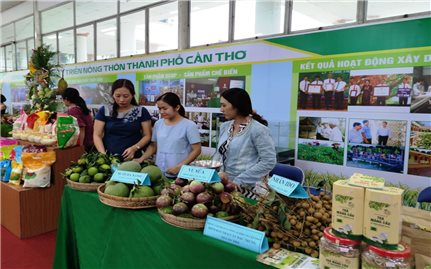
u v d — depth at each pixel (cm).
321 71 304
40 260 251
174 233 127
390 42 264
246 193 151
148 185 154
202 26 416
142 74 470
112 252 157
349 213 86
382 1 280
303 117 319
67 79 611
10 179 303
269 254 104
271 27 352
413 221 97
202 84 400
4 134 466
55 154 292
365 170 284
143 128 254
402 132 263
